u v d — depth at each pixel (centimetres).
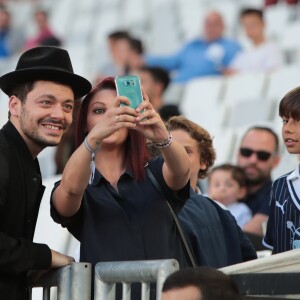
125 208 958
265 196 1579
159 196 966
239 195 1622
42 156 2373
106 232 946
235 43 3159
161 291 779
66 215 936
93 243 942
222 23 3164
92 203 956
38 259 912
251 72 3058
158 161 980
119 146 983
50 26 4456
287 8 3506
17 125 950
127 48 3250
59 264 927
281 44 3203
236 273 804
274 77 2705
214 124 2577
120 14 4438
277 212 1079
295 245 1058
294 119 1054
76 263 912
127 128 959
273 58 3053
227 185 1617
